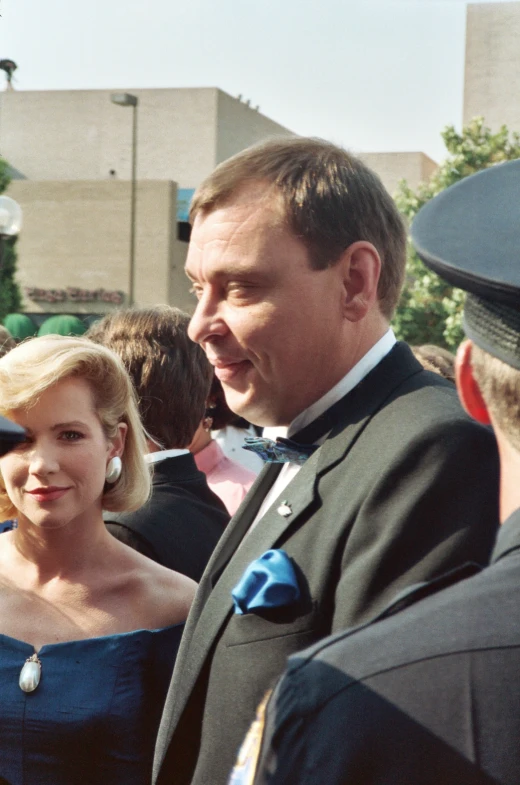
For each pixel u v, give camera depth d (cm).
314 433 154
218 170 155
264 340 149
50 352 197
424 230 100
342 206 151
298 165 151
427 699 82
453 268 93
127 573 207
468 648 82
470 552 130
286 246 147
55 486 197
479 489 133
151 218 3775
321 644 92
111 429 205
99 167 4425
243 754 102
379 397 150
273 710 91
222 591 150
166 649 200
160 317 249
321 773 84
